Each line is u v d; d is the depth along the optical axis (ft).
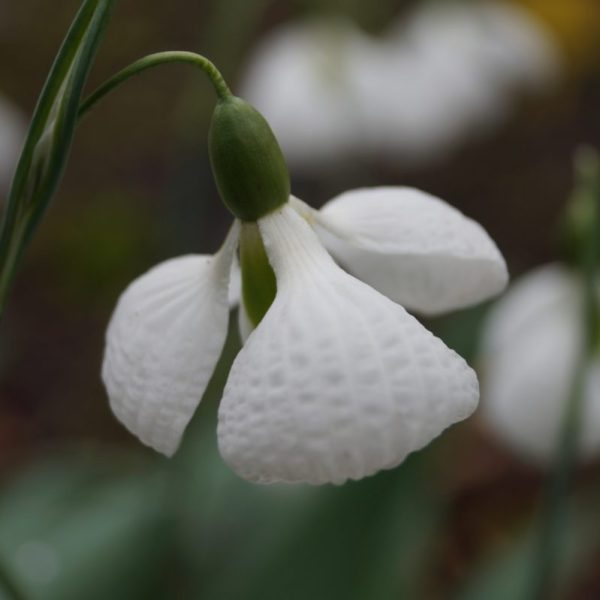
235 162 0.87
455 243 0.89
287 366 0.81
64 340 2.72
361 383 0.80
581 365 1.24
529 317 1.41
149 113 3.23
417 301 0.93
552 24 3.18
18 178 0.88
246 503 1.41
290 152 2.03
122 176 3.11
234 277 0.92
